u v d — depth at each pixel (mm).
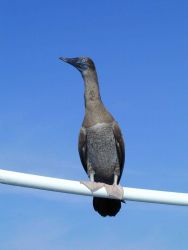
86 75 3666
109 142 3658
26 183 2965
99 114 3650
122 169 3727
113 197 3104
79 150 3707
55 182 3014
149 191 3062
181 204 3033
